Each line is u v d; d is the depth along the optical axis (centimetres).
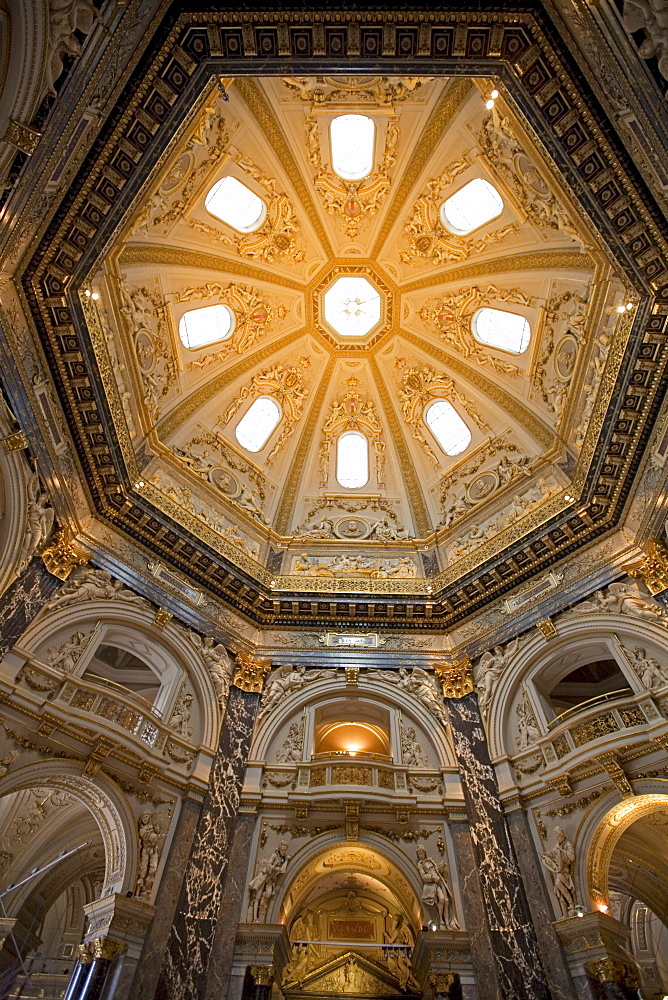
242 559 1784
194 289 1820
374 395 2264
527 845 1274
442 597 1742
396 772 1452
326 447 2241
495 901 1224
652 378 1352
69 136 1006
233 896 1236
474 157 1617
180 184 1495
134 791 1278
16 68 850
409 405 2219
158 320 1703
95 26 890
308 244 2011
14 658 1238
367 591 1781
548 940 1142
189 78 1058
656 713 1260
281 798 1395
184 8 967
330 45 1016
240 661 1633
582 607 1509
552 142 1130
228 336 2002
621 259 1246
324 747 1803
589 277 1504
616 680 1888
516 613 1628
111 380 1468
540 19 972
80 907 1934
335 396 2272
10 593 1291
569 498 1616
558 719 1437
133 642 1517
